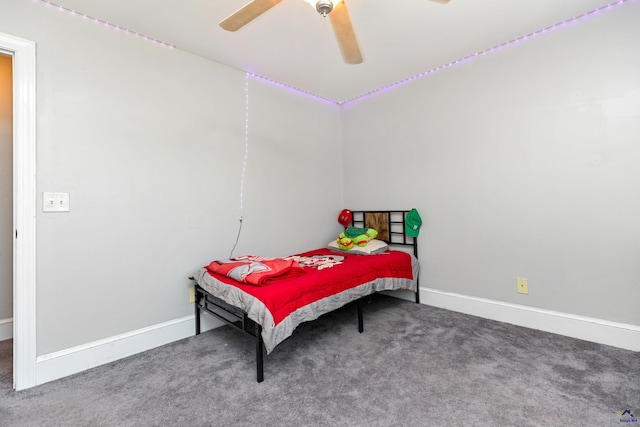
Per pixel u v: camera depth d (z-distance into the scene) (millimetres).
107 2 1845
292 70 2842
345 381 1734
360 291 2408
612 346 2059
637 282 1992
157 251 2275
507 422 1374
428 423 1383
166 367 1929
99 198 2012
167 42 2312
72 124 1909
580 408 1451
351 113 3738
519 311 2471
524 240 2445
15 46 1722
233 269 2105
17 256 1722
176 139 2383
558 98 2260
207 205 2561
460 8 1998
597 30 2092
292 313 1865
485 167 2643
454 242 2863
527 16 2115
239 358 2033
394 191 3324
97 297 2002
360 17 2070
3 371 1885
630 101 1992
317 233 3516
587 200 2158
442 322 2574
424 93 3033
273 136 3078
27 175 1744
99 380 1791
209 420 1433
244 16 1510
